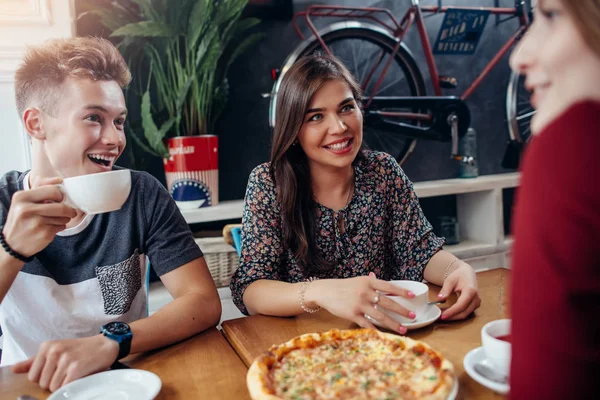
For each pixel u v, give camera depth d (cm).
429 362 74
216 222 268
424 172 320
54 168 109
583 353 37
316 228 141
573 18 39
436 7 296
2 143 211
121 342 87
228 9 224
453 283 113
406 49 293
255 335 99
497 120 338
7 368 88
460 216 329
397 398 65
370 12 296
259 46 271
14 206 84
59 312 113
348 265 144
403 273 147
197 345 96
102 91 104
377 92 304
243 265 133
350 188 146
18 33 208
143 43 233
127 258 118
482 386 75
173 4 221
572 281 37
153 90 249
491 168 341
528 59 43
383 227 148
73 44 107
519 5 313
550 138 39
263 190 140
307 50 267
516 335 40
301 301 106
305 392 68
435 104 288
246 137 274
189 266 118
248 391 77
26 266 110
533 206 39
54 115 103
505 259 311
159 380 76
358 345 82
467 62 323
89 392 76
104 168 109
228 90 260
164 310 101
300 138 136
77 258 114
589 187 36
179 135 233
